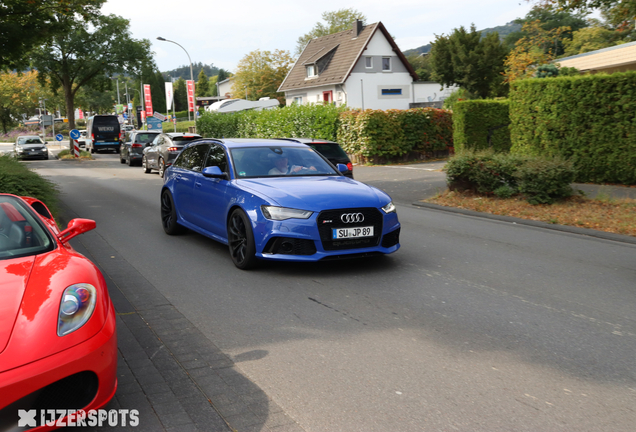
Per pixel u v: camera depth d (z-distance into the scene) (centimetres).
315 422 292
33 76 7494
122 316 468
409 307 484
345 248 584
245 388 333
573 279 571
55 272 315
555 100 1276
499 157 1120
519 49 2938
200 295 527
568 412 300
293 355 382
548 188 1009
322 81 4753
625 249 713
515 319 451
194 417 298
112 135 4206
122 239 821
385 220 601
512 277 581
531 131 1345
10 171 921
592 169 1239
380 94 4750
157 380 344
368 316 461
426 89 4944
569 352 383
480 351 386
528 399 315
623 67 2197
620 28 1700
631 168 1177
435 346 396
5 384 246
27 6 1606
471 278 577
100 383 277
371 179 1611
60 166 2811
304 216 568
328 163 725
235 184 644
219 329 435
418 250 716
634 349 388
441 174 1639
